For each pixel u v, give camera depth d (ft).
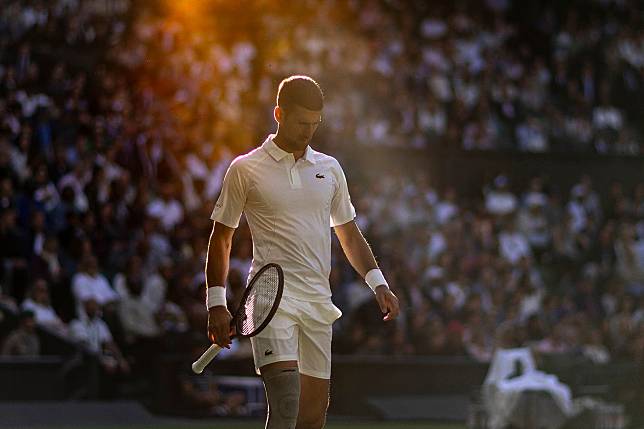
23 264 66.80
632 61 111.34
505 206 90.27
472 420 63.98
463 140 96.58
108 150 74.33
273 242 25.26
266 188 25.21
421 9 106.11
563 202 99.40
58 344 63.67
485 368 71.15
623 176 101.71
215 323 25.18
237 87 85.30
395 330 71.77
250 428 59.52
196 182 76.59
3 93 76.89
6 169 70.23
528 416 61.72
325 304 25.48
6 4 83.87
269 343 24.79
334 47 93.66
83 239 68.08
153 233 70.74
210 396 64.44
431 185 93.66
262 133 83.66
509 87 102.06
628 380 66.80
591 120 104.88
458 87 99.25
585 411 64.13
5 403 61.00
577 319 75.46
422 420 67.82
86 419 60.85
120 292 66.85
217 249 25.57
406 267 75.82
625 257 91.04
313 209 25.45
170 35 83.92
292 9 94.27
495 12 109.40
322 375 25.86
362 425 63.98
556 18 112.78
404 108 94.43
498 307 77.51
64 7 85.76
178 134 78.59
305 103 24.88
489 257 81.51
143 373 65.72
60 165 72.54
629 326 79.87
